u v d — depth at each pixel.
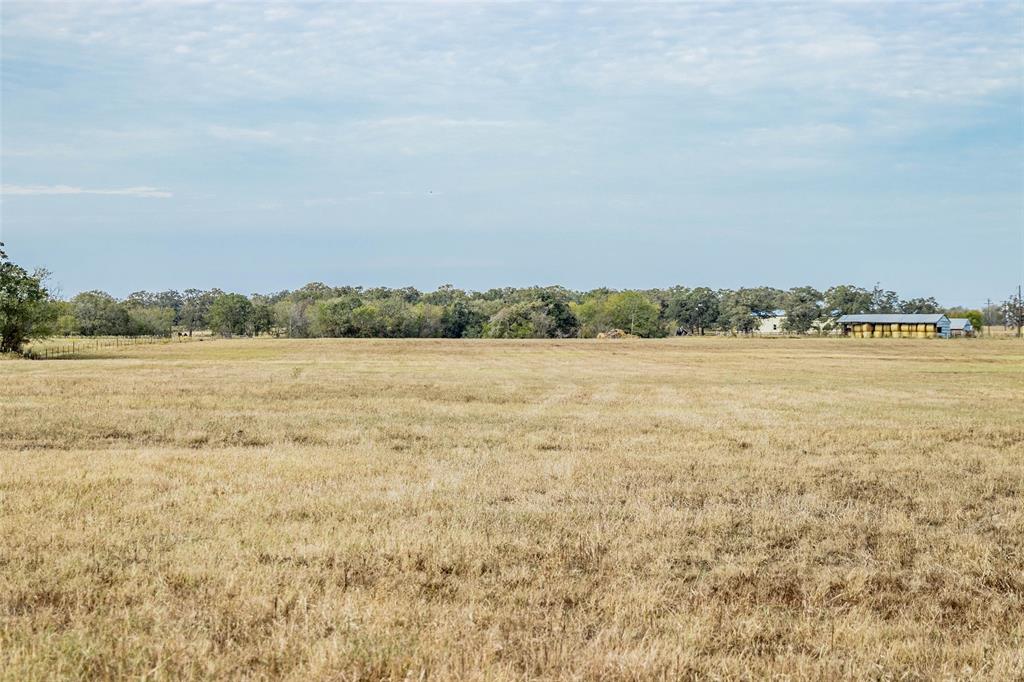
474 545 10.78
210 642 7.29
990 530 12.57
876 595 9.32
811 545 11.41
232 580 9.05
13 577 9.12
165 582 9.02
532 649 7.37
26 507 12.53
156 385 39.34
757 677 7.01
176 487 14.44
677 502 13.96
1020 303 189.25
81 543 10.55
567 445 21.08
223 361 68.94
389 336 183.62
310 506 13.02
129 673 6.74
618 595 8.88
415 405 31.48
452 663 6.98
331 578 9.31
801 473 16.94
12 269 82.12
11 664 6.72
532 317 180.25
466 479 15.73
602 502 13.88
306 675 6.74
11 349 82.56
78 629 7.53
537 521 12.33
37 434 22.14
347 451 19.58
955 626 8.38
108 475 15.34
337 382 43.16
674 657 7.20
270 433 22.97
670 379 49.00
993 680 7.08
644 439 22.19
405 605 8.36
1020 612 8.88
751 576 9.92
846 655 7.57
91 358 76.56
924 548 11.38
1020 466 18.14
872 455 19.70
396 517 12.47
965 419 27.69
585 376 51.47
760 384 44.94
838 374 54.28
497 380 46.56
